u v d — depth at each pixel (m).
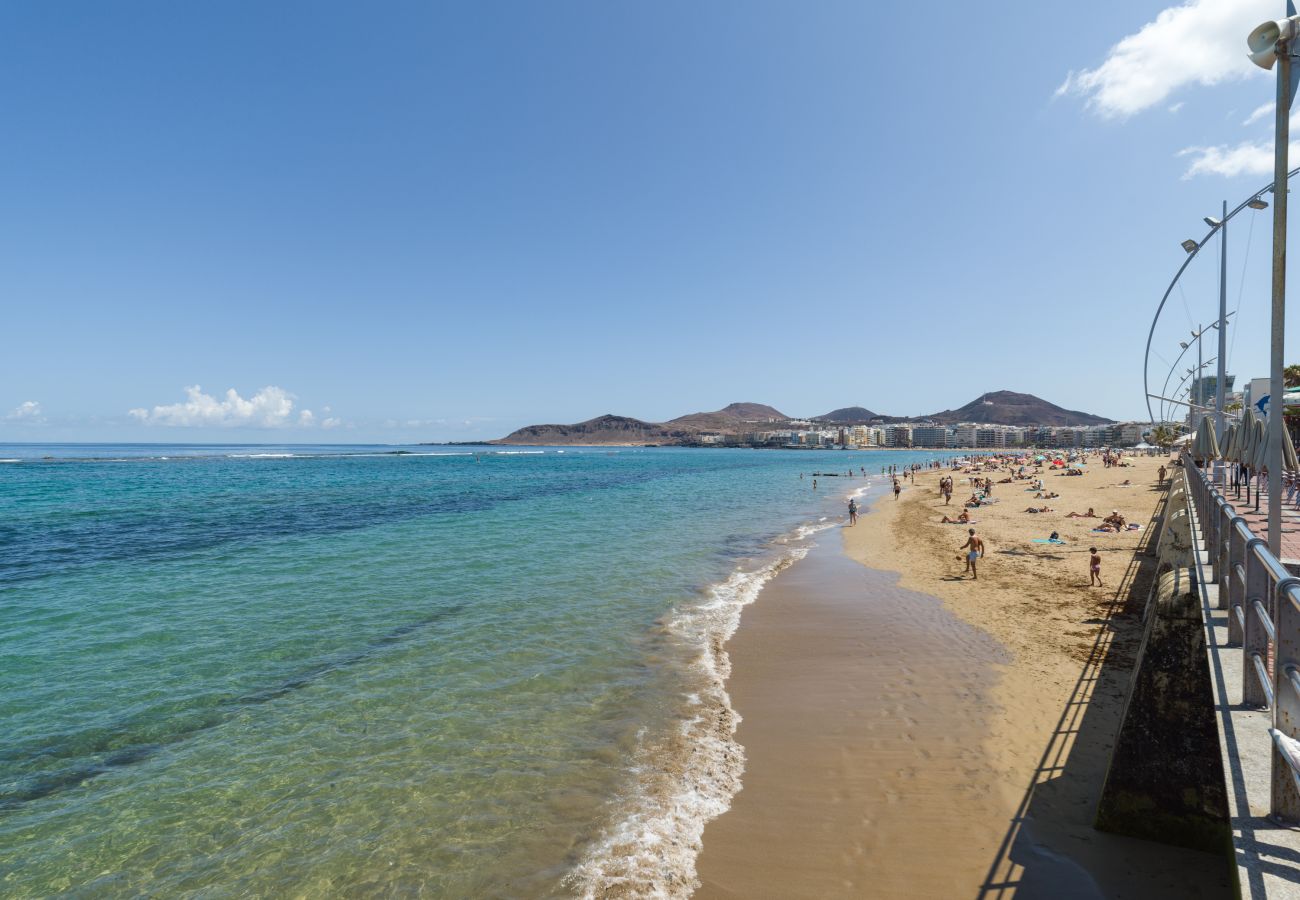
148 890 6.49
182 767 8.76
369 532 31.97
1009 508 40.16
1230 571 5.32
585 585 19.47
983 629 14.36
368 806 7.84
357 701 10.82
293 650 13.32
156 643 13.80
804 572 21.61
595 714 10.35
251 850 7.06
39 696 11.05
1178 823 6.59
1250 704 4.11
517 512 42.47
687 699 10.94
